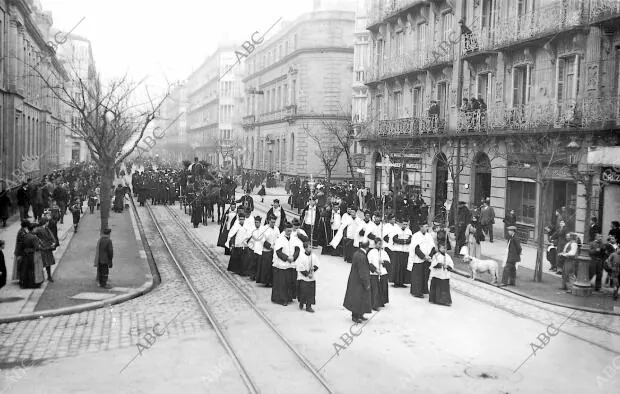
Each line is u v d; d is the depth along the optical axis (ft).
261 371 31.22
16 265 53.36
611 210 68.44
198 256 71.00
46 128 164.25
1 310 43.09
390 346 36.32
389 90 132.77
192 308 45.52
